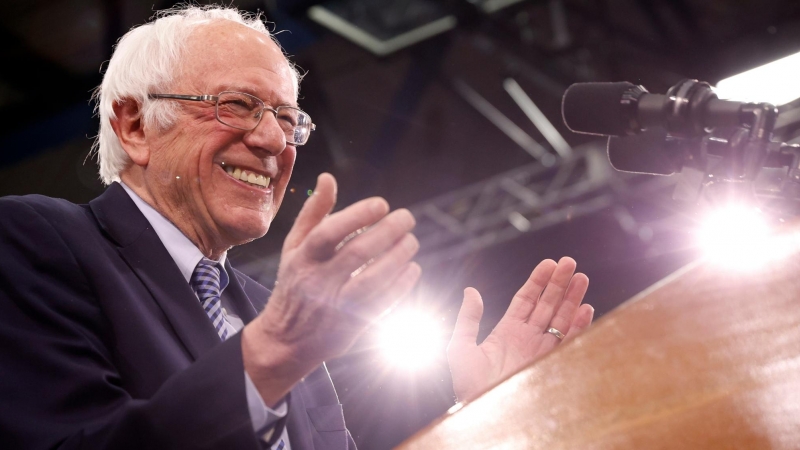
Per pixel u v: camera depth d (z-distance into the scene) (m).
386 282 0.77
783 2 5.27
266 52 1.65
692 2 5.43
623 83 1.25
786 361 0.42
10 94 5.26
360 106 6.40
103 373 1.11
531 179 6.90
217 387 0.86
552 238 6.67
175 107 1.55
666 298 0.46
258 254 6.36
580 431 0.42
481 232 6.91
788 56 5.39
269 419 0.90
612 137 1.26
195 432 0.84
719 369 0.42
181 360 1.24
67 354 1.13
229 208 1.52
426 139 6.70
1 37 4.90
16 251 1.22
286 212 6.09
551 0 5.40
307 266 0.78
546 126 6.54
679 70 5.71
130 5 4.75
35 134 5.30
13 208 1.28
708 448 0.40
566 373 0.45
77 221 1.35
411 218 0.78
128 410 0.88
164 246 1.39
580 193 6.61
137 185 1.58
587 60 5.81
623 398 0.43
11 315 1.14
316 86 6.02
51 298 1.19
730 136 1.09
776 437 0.40
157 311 1.29
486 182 6.96
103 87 1.67
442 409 2.45
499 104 6.51
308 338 0.83
